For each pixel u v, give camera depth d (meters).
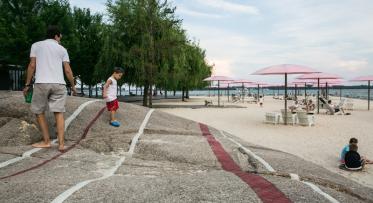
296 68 17.98
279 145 11.42
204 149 5.82
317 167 5.49
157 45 28.34
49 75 5.47
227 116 22.86
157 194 3.46
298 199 3.48
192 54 41.50
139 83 30.09
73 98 8.73
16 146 5.86
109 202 3.25
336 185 4.48
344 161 8.34
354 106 37.00
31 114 6.82
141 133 7.03
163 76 28.91
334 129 15.83
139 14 27.89
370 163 8.74
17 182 3.82
